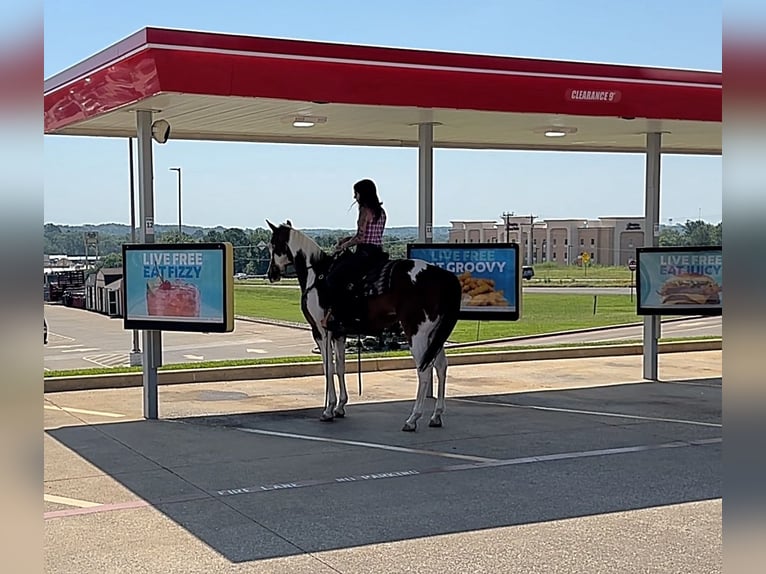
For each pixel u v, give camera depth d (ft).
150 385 37.55
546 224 213.46
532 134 48.60
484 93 37.55
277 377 50.37
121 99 34.60
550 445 31.94
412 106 36.47
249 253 81.76
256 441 32.78
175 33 31.73
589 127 45.50
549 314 110.01
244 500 24.70
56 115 41.47
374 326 35.70
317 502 24.44
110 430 34.94
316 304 36.81
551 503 24.21
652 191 48.85
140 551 20.39
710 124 44.32
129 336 83.41
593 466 28.60
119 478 27.25
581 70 39.29
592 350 60.64
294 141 50.08
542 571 18.86
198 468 28.50
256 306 129.18
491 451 30.99
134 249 37.37
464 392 45.01
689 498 24.67
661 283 47.67
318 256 37.42
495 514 23.20
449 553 20.10
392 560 19.65
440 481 26.73
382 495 25.13
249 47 32.99
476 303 42.57
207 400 42.45
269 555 20.06
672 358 60.23
